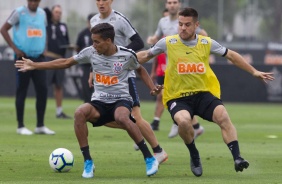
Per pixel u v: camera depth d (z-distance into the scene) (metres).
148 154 23.77
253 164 27.80
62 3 94.06
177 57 24.72
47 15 52.72
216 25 95.62
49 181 22.88
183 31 24.52
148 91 78.44
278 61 89.44
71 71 77.12
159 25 39.47
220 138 38.97
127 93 24.44
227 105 72.88
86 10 94.50
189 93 24.62
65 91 78.75
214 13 96.44
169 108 24.77
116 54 24.17
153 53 24.95
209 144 35.53
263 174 24.94
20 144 33.91
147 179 23.44
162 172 25.34
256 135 41.00
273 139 38.59
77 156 29.59
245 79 76.19
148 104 72.19
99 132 41.59
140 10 94.88
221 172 25.44
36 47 38.25
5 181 22.88
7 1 91.31
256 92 76.25
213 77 24.80
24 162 27.55
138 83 78.56
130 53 24.28
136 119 26.83
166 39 24.92
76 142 35.09
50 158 25.05
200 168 24.36
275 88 76.25
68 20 91.81
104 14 28.81
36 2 38.09
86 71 45.34
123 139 37.28
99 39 23.83
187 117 23.86
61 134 39.34
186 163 27.98
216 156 30.31
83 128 23.83
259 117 56.34
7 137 37.28
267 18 109.00
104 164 27.38
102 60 24.20
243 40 96.62
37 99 39.09
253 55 90.00
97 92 24.38
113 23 28.77
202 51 24.73
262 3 108.31
